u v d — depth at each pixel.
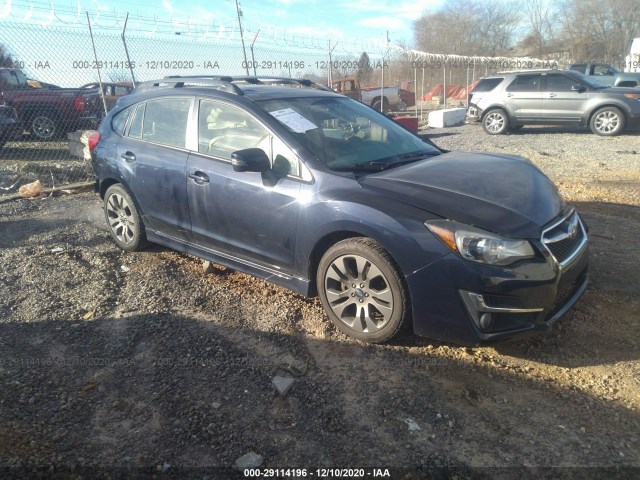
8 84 13.55
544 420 2.81
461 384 3.12
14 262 4.99
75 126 13.40
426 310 3.22
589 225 5.79
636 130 13.52
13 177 8.58
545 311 3.18
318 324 3.84
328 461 2.57
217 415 2.90
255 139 4.02
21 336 3.71
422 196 3.34
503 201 3.36
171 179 4.52
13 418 2.88
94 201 7.44
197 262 5.04
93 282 4.57
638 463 2.50
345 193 3.50
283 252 3.86
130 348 3.56
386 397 3.02
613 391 3.02
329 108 4.53
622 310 3.89
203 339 3.65
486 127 14.91
